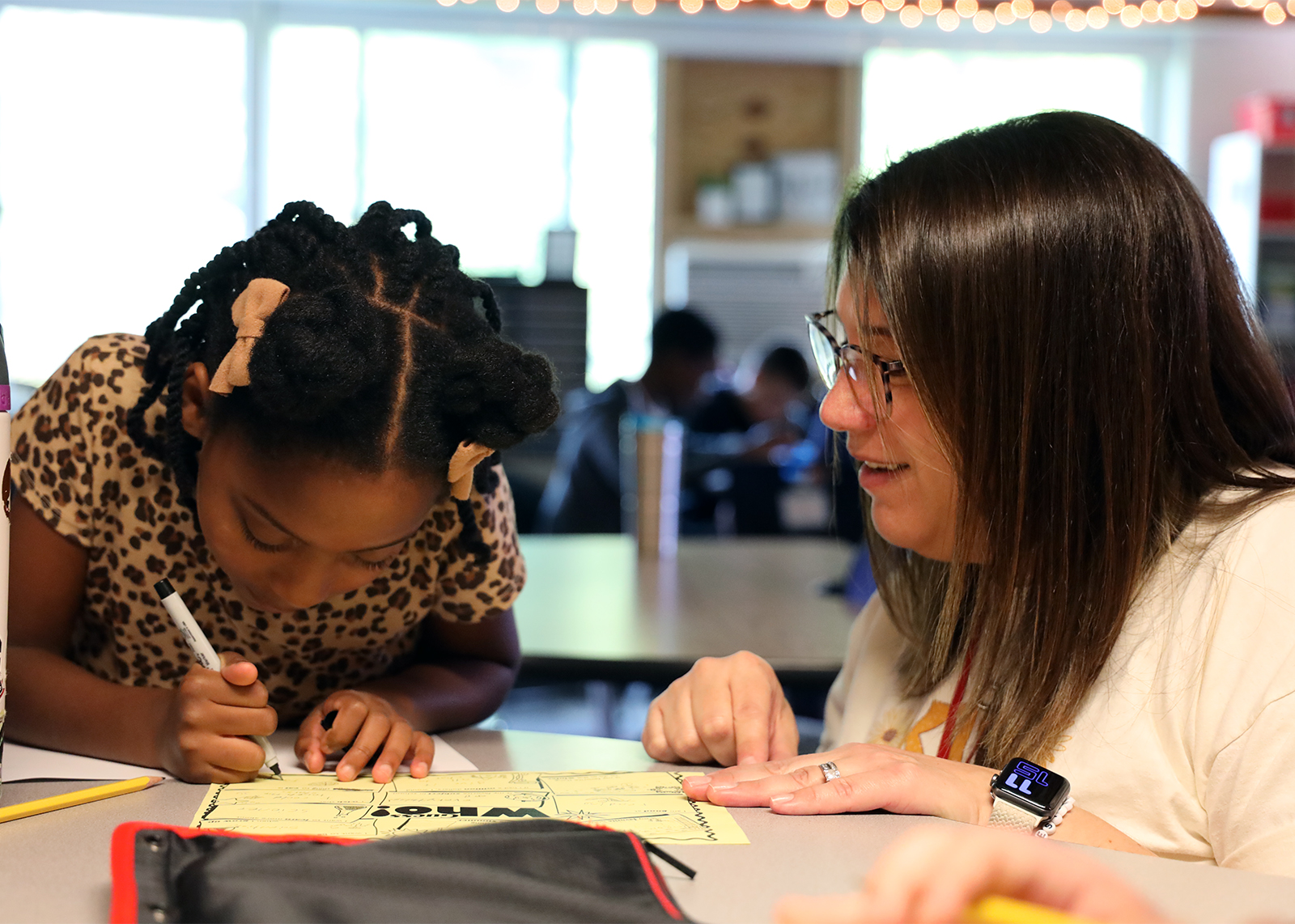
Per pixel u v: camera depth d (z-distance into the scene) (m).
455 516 0.97
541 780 0.76
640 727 2.89
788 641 1.48
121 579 0.95
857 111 4.84
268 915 0.45
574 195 4.83
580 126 4.82
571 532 3.00
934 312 0.80
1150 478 0.80
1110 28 4.82
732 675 0.90
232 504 0.77
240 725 0.75
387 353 0.73
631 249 4.88
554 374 0.80
